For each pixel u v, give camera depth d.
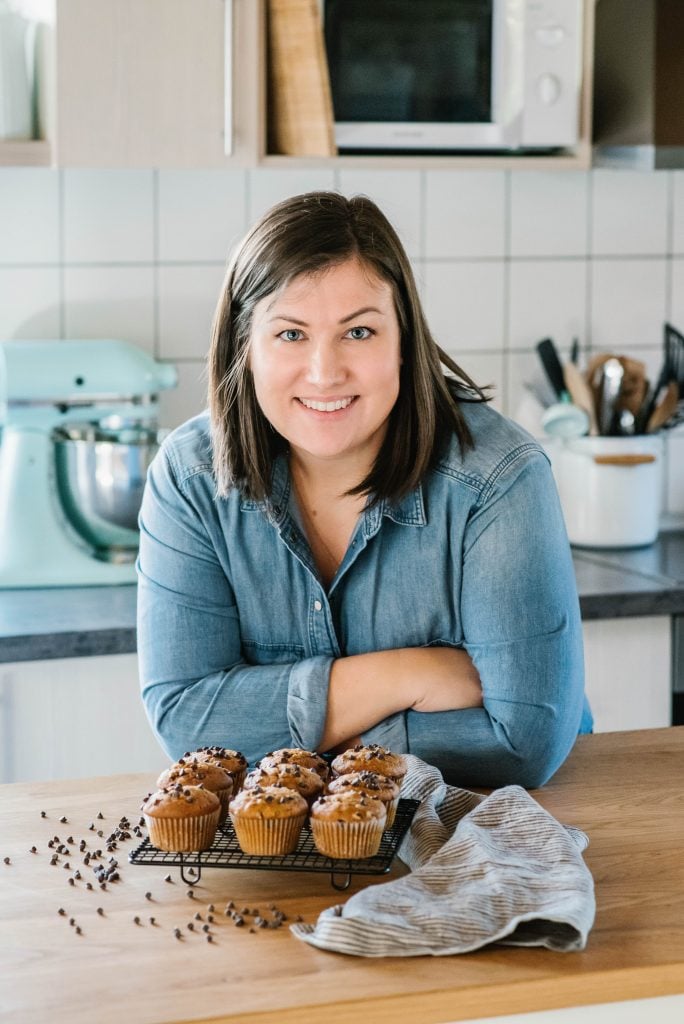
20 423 2.54
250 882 1.25
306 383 1.38
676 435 3.13
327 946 1.11
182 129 2.47
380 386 1.40
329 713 1.50
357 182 2.90
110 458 2.54
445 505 1.52
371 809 1.23
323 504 1.56
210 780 1.32
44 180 2.75
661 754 1.59
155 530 1.59
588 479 2.84
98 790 1.48
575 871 1.19
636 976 1.09
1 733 2.30
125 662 2.34
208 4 2.44
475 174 2.95
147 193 2.80
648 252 3.06
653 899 1.21
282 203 1.43
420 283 2.95
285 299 1.36
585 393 2.81
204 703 1.53
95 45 2.41
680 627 2.60
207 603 1.57
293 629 1.59
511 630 1.48
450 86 2.56
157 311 2.84
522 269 3.00
